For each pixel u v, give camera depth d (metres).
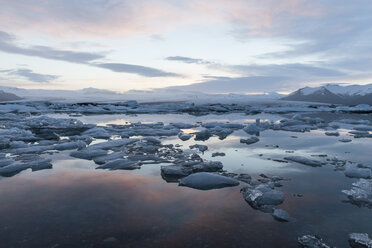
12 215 2.39
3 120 13.26
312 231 2.09
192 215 2.40
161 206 2.61
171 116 17.70
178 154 5.29
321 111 22.95
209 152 5.53
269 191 2.94
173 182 3.44
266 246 1.86
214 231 2.09
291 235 2.03
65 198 2.83
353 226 2.19
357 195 2.93
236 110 24.45
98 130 8.85
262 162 4.61
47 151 5.72
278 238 1.98
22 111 20.72
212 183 3.28
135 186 3.26
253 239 1.96
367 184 3.30
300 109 23.59
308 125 10.88
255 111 22.75
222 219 2.32
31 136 7.92
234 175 3.78
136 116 17.53
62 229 2.12
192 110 23.33
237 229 2.12
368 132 8.83
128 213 2.44
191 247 1.84
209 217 2.36
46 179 3.55
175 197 2.87
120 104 28.02
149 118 15.91
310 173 3.89
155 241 1.92
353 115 18.39
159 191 3.07
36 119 12.71
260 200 2.72
